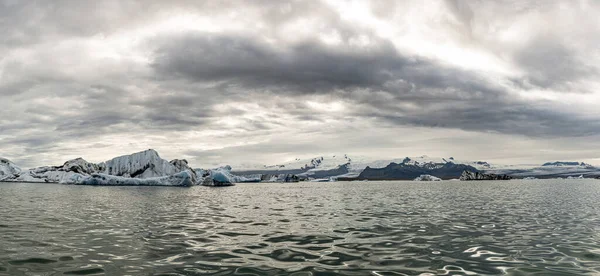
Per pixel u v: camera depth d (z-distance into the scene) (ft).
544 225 58.65
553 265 32.89
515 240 45.11
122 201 108.37
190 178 247.50
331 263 33.45
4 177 297.74
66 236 47.09
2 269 30.83
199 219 66.23
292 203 105.60
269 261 34.14
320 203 106.01
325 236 47.85
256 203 105.40
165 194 148.56
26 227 54.60
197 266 32.17
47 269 30.99
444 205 98.73
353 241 44.19
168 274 29.53
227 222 62.13
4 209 81.56
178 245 41.60
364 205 98.78
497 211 81.71
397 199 124.67
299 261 34.17
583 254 37.29
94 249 39.09
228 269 31.19
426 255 36.73
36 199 113.39
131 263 33.12
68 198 118.83
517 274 29.91
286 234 49.49
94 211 78.79
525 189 217.97
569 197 135.64
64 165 288.92
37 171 298.97
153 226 56.80
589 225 58.80
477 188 240.94
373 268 31.68
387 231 52.11
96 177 244.63
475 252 38.11
